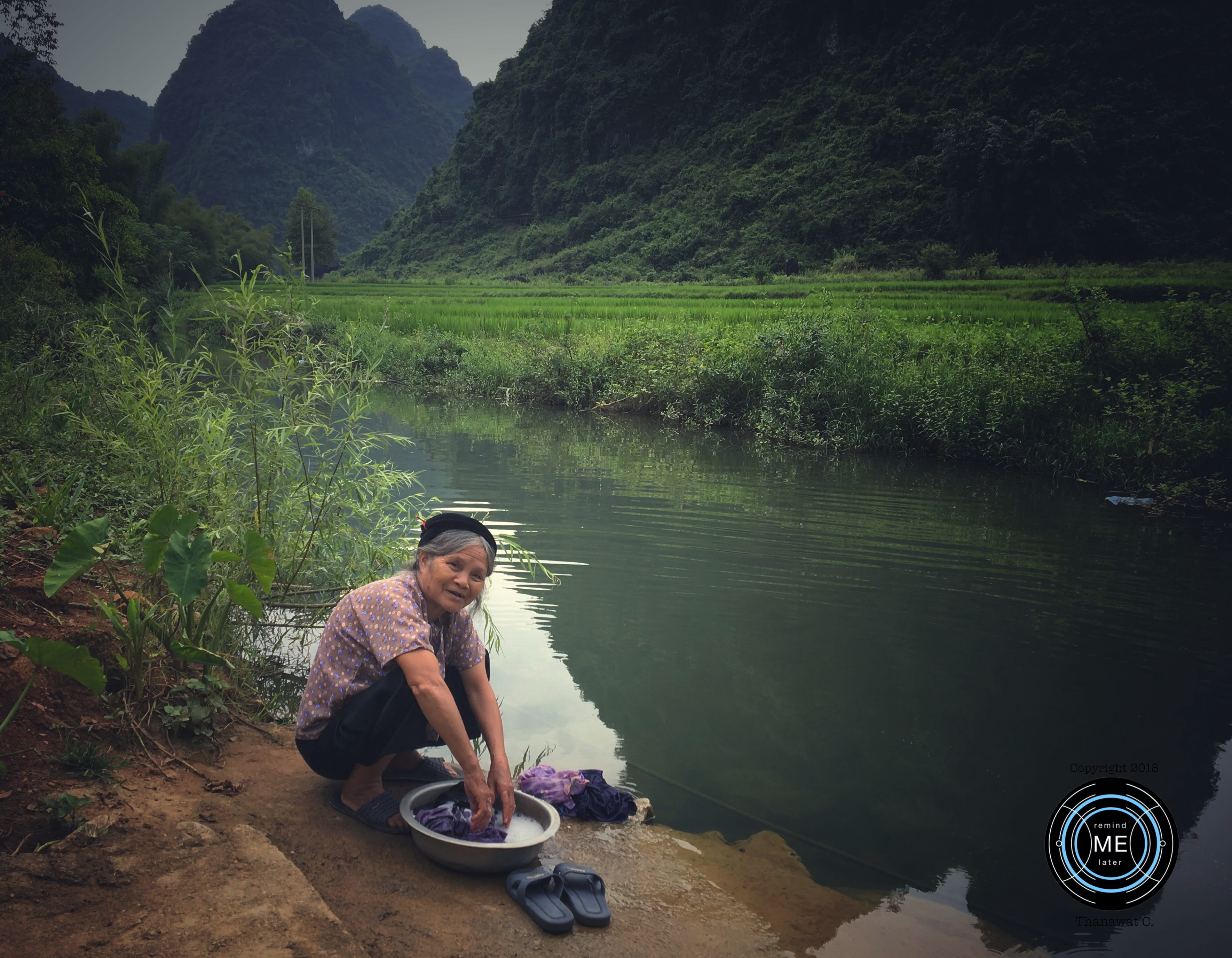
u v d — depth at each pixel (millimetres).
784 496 8156
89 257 17391
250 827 2369
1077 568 5965
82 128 19562
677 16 115438
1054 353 11375
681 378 14391
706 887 2467
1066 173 62125
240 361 4066
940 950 2246
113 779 2471
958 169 64938
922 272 53000
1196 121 70688
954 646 4445
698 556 5949
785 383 13102
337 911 2137
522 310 30094
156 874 2109
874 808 2961
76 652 2227
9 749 2404
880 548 6320
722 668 4105
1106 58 79062
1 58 18078
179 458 3822
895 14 100312
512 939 2105
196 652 2859
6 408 4832
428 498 7387
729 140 103688
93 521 2660
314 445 4328
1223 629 4754
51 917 1915
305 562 4195
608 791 2873
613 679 3941
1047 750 3387
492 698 2689
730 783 3092
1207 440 9109
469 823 2467
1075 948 2289
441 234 129875
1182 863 2699
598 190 111438
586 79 119875
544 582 5293
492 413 14609
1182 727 3602
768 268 70375
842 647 4395
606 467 9461
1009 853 2727
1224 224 62250
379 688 2465
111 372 4176
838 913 2383
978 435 10656
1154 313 18969
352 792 2609
